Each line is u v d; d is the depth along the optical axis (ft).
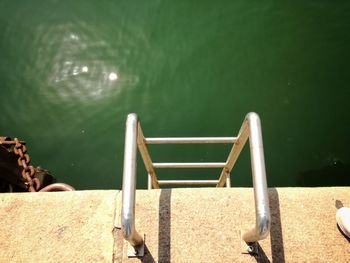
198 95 21.01
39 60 21.62
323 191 9.02
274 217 8.65
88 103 20.77
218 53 21.93
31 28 22.31
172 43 22.25
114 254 8.42
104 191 9.34
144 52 22.02
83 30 22.34
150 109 20.75
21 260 8.44
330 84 20.57
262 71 21.29
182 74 21.52
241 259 8.11
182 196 8.95
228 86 21.07
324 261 8.09
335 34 21.93
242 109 20.44
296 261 8.10
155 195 8.98
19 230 8.82
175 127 20.30
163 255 8.22
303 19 22.49
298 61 21.38
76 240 8.63
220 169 19.34
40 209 9.08
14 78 21.24
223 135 19.89
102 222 8.84
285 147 19.35
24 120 20.34
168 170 19.31
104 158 19.63
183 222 8.59
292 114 20.04
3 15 22.62
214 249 8.24
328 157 19.01
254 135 6.81
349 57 21.27
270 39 22.12
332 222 8.59
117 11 22.91
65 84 21.15
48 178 16.08
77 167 19.49
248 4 23.02
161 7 23.02
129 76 21.43
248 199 8.87
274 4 22.94
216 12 22.91
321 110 19.98
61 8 22.81
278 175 18.92
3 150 12.38
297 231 8.46
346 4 22.63
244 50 21.89
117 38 22.26
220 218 8.62
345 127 19.48
